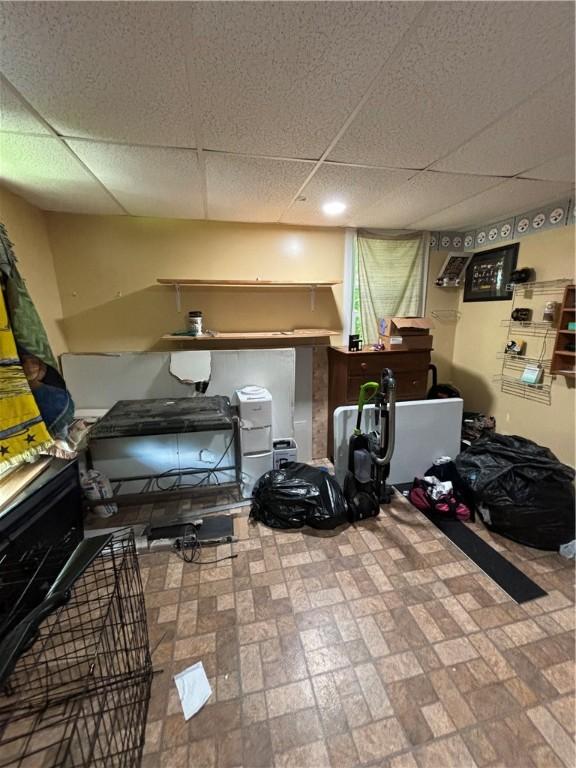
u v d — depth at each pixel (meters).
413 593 1.76
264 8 0.86
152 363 2.77
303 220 2.81
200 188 2.07
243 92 1.19
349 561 1.99
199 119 1.35
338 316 3.20
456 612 1.65
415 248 3.24
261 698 1.30
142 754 1.14
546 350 2.61
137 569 1.53
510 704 1.27
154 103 1.24
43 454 1.89
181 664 1.43
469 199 2.35
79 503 2.18
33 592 1.58
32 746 1.15
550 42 0.97
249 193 2.17
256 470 2.66
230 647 1.50
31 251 2.32
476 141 1.56
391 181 2.01
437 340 3.49
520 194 2.28
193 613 1.66
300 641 1.52
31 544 1.61
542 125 1.43
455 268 3.28
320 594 1.77
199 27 0.91
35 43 0.95
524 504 2.06
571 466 2.48
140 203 2.34
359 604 1.71
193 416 2.27
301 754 1.14
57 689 1.30
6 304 1.74
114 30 0.92
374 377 2.95
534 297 2.67
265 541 2.16
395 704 1.28
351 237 3.08
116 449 2.62
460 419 2.90
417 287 3.31
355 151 1.64
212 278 2.88
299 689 1.33
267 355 2.96
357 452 2.44
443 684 1.34
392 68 1.08
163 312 2.85
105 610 1.63
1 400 1.59
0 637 1.22
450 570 1.91
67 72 1.07
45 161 1.69
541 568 1.91
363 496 2.38
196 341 2.97
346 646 1.50
